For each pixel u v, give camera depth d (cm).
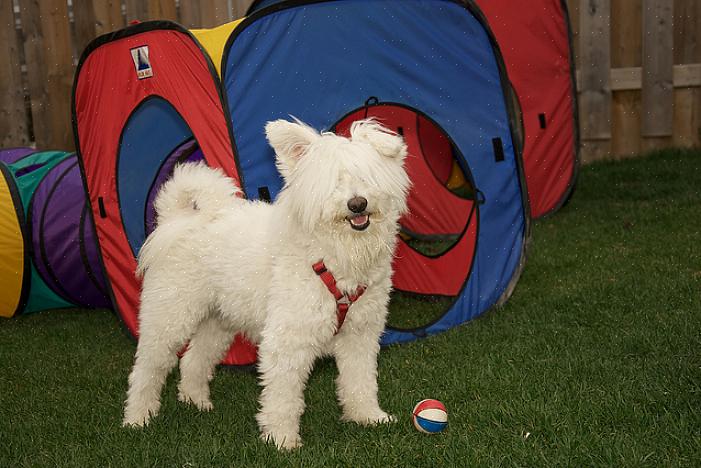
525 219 513
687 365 397
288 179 346
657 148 920
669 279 550
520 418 361
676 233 671
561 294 550
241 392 440
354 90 460
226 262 372
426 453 335
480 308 520
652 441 326
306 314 341
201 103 450
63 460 356
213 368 435
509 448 333
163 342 395
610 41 902
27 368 511
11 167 664
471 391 404
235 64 443
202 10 867
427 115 475
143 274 449
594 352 438
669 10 873
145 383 399
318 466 327
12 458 370
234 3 865
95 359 521
